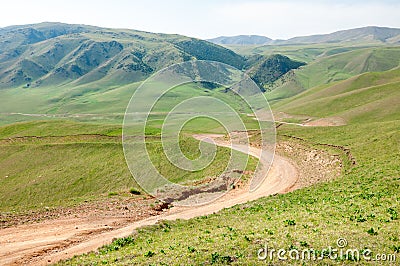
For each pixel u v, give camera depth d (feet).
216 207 84.84
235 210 77.36
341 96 430.20
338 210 64.03
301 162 160.86
